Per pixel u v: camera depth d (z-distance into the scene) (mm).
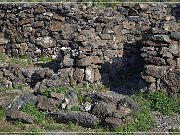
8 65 14414
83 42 13992
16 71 14242
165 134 10602
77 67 13867
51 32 17812
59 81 13078
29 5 18016
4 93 13320
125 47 15625
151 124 11094
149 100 12508
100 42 14992
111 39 15938
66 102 11891
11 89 13789
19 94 13172
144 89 12922
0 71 14297
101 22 16203
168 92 12664
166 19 16172
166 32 13227
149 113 11781
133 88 13531
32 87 14055
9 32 18250
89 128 10953
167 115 11820
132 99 12312
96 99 12172
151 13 17219
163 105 12133
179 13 18156
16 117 11172
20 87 13984
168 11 18375
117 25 16328
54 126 10930
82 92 12969
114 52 15414
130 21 16844
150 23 17031
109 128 10742
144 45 13500
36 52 17844
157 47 13094
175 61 12938
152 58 12961
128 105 11578
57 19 17750
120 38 16250
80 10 17547
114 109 11227
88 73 13852
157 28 13328
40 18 17891
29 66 16141
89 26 16328
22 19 18031
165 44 13031
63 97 12008
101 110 11195
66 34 17594
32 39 17969
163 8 17906
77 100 12180
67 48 17250
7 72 14258
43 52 17781
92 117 11000
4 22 18406
